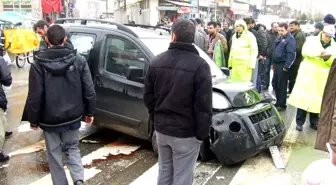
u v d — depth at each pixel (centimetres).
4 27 1510
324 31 618
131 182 464
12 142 609
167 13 3203
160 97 336
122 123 570
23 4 2495
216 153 492
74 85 392
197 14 3309
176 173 346
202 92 318
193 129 332
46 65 378
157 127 343
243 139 489
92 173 489
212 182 464
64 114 389
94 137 638
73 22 769
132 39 561
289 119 767
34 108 381
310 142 615
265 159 542
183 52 329
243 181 467
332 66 321
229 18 4750
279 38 821
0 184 455
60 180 411
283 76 820
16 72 1386
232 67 837
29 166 512
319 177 321
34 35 1533
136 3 3269
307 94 650
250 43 814
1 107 503
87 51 600
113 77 568
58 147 409
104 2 4178
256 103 550
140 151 573
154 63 340
